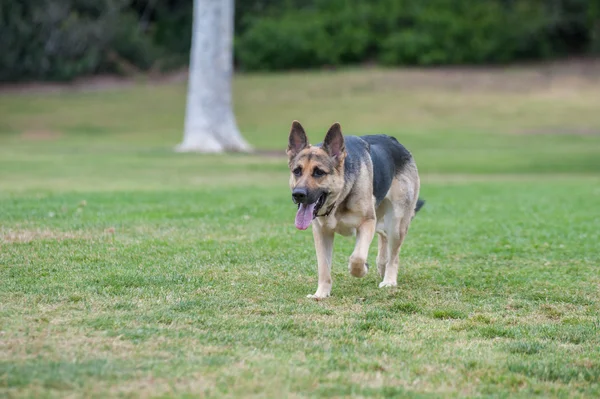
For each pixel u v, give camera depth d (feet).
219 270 32.48
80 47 195.00
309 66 199.93
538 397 19.69
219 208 51.47
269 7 218.18
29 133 139.23
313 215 27.91
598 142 124.16
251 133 138.31
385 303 28.60
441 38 195.42
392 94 167.63
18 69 187.32
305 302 28.07
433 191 67.92
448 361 22.02
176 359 21.21
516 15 196.95
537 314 27.55
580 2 198.18
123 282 29.53
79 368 20.06
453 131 136.87
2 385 18.81
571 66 192.75
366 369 21.09
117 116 156.04
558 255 38.24
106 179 73.92
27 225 41.65
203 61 112.57
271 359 21.54
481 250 39.37
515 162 102.22
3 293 27.35
